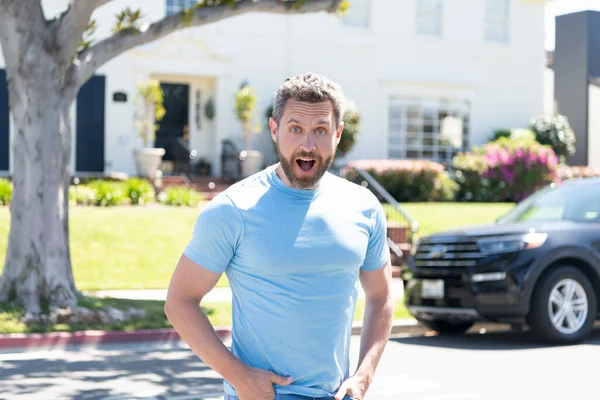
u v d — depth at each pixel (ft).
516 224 32.55
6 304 32.48
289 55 74.69
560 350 29.89
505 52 83.15
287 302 9.80
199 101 73.20
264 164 73.67
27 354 29.60
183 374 26.12
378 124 78.23
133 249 47.62
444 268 32.27
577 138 95.86
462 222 56.80
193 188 65.87
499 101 83.05
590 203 33.73
